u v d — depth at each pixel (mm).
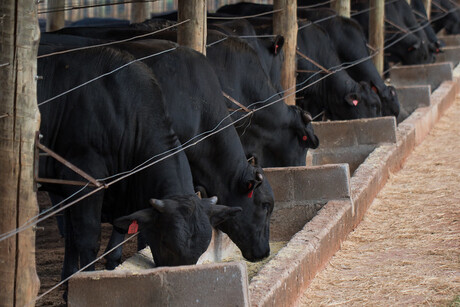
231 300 6527
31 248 6328
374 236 10867
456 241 10328
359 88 16578
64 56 9172
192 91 10102
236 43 11953
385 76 24312
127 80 9047
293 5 14461
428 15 29906
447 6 31422
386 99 17750
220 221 8070
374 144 14992
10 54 6051
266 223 10062
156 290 6605
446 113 21297
